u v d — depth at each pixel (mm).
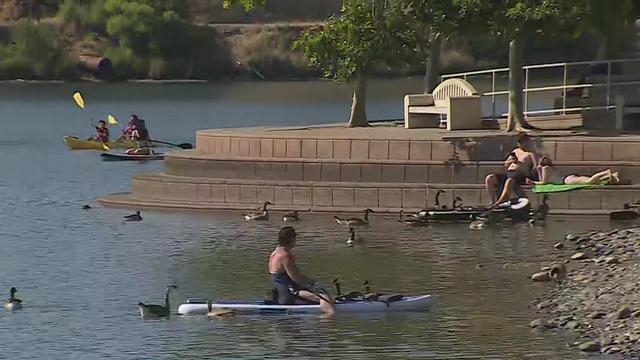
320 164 86875
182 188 89875
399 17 94938
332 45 98250
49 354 52750
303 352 52219
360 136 89062
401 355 51438
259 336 54938
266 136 90125
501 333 54562
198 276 66875
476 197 84000
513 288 62906
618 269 65312
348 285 63875
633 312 56375
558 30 89125
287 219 83875
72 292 63688
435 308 59219
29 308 60531
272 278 60156
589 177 83438
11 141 151750
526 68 101125
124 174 115750
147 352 52750
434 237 77312
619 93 99125
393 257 71062
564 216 82562
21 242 77625
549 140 85125
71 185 107250
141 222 84500
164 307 58750
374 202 85188
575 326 55125
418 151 86250
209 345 53625
